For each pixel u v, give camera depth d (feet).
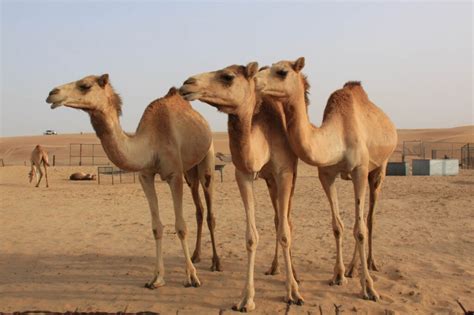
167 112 23.49
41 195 67.67
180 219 23.12
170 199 61.72
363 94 23.89
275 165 20.31
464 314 19.10
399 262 26.86
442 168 96.53
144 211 51.03
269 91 18.67
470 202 51.62
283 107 19.57
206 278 24.44
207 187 26.25
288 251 20.35
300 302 20.25
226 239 34.71
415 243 32.14
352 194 61.77
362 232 21.08
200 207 27.76
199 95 17.69
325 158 20.31
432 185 72.49
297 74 19.26
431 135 264.52
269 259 28.04
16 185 83.66
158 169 22.93
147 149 22.20
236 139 18.56
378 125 23.30
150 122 22.81
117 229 40.06
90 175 95.61
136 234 37.55
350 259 27.96
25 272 26.40
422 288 22.24
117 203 58.18
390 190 66.03
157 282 23.02
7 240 35.58
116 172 105.40
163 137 22.84
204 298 21.43
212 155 26.45
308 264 26.78
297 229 38.14
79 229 40.32
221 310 19.81
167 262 28.17
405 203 52.13
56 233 38.50
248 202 19.66
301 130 19.36
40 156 79.92
